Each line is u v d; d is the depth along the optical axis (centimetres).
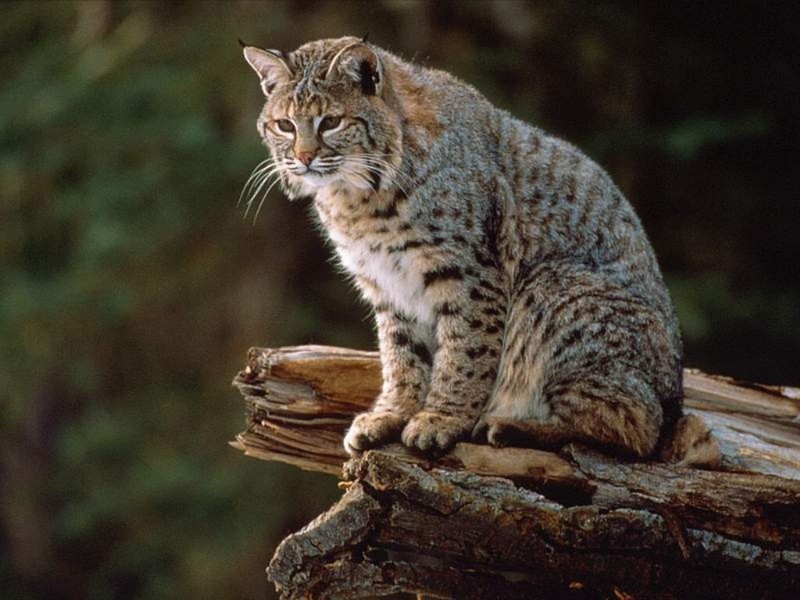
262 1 1577
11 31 1744
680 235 1572
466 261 682
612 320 667
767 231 1616
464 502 575
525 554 583
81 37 1662
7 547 1761
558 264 689
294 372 704
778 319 1508
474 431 660
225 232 1575
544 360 676
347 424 707
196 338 1628
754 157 1622
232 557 1480
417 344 714
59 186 1648
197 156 1533
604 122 1556
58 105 1588
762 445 665
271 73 706
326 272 1573
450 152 688
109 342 1647
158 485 1538
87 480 1641
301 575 583
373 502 575
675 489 594
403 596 1139
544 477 624
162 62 1602
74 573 1755
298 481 1495
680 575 588
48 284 1631
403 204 681
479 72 1501
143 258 1580
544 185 707
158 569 1557
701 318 1421
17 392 1658
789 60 1622
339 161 682
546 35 1553
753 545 585
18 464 1781
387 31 1538
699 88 1590
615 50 1566
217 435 1578
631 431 645
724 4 1611
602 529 581
